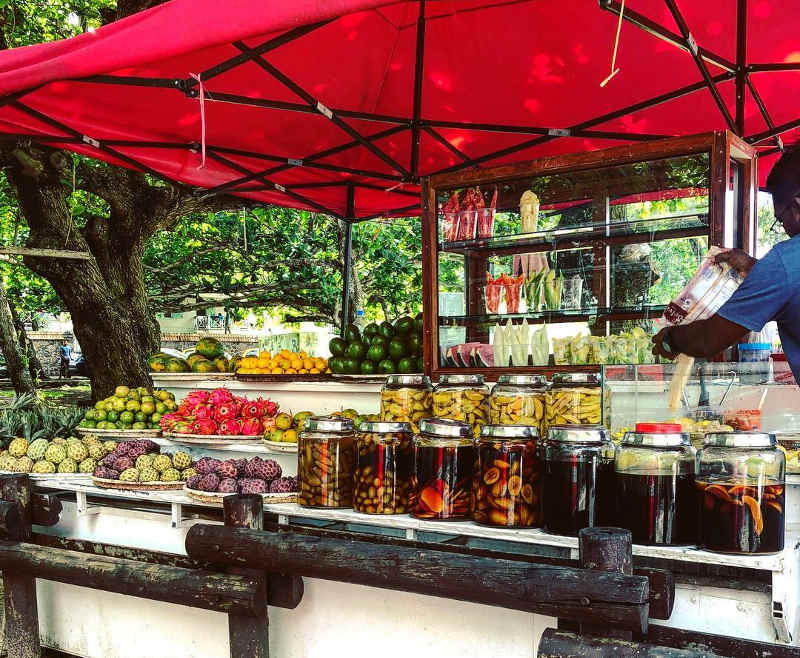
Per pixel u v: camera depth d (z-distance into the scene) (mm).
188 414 3768
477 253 3947
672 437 2027
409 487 2484
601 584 1902
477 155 5074
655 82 4184
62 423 4555
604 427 2188
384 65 4387
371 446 2461
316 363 4203
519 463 2209
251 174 4824
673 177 3467
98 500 3525
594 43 4016
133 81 2977
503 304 3852
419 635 2527
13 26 6891
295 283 9625
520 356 3779
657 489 1996
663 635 1988
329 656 2721
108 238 6840
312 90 4242
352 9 2078
